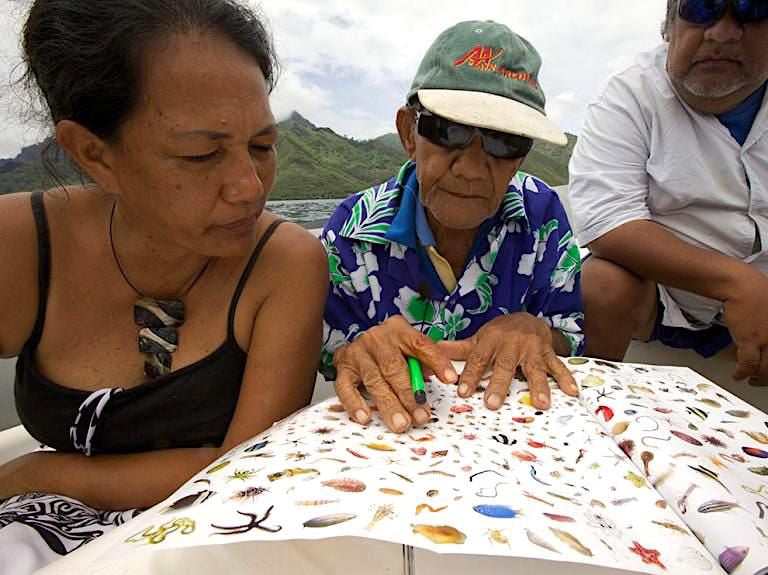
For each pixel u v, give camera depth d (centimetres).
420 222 135
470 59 117
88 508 96
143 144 79
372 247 140
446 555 51
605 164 173
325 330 141
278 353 104
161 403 101
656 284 186
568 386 88
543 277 142
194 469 97
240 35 78
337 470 60
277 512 51
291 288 105
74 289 100
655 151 170
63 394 99
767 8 138
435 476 61
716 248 174
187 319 104
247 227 89
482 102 112
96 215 100
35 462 101
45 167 92
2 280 95
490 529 50
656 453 68
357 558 51
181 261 100
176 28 74
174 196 81
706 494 61
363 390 87
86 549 52
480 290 141
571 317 143
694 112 164
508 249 141
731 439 75
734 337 144
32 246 98
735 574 54
